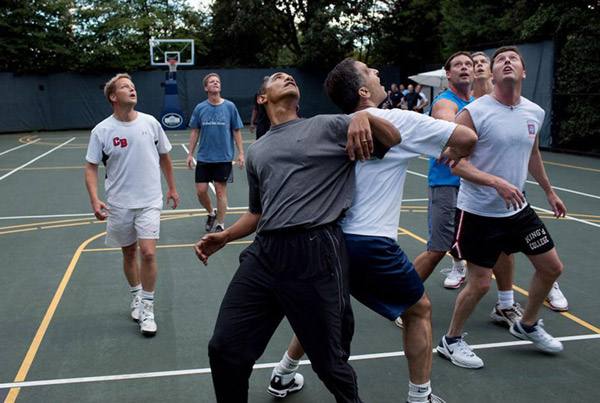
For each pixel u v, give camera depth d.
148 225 4.45
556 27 17.50
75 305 5.20
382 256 2.86
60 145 21.45
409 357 3.12
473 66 4.59
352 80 3.01
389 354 4.12
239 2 33.50
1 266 6.44
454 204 4.53
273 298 2.72
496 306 4.61
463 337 4.37
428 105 24.12
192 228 8.19
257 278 2.71
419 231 7.81
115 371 3.91
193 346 4.30
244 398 2.80
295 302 2.63
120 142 4.39
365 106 3.02
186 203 10.12
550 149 17.59
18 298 5.39
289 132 2.75
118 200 4.46
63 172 14.21
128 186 4.45
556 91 17.28
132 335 4.52
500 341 4.30
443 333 4.46
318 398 3.53
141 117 4.52
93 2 30.64
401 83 32.31
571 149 17.30
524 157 3.77
